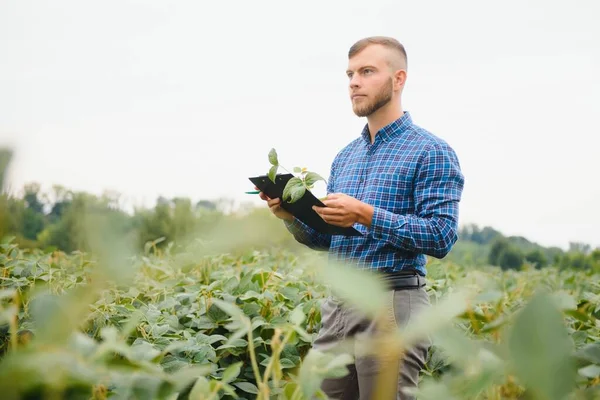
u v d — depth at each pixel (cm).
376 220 240
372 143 280
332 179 301
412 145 264
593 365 107
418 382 248
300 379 92
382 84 269
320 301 310
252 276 336
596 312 271
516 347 57
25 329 204
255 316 288
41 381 67
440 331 76
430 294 338
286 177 246
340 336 255
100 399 105
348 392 261
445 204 253
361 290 50
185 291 347
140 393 93
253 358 98
